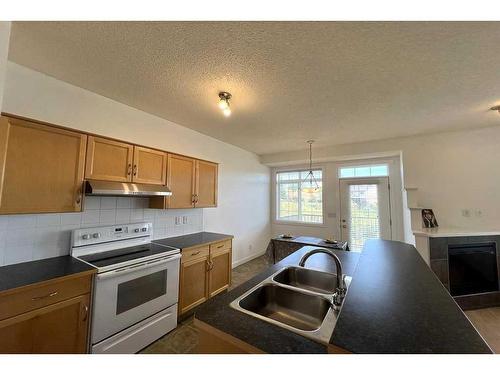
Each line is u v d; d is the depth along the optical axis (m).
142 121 2.63
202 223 3.54
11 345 1.30
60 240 1.96
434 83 1.97
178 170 2.68
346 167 4.82
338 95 2.21
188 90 2.13
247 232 4.76
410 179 3.59
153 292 2.05
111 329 1.72
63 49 1.56
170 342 2.04
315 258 1.89
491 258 2.89
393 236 4.26
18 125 1.52
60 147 1.72
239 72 1.82
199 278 2.58
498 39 1.41
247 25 1.32
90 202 2.17
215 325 0.89
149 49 1.55
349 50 1.54
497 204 3.09
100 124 2.23
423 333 0.69
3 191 1.45
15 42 1.49
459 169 3.30
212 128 3.28
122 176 2.11
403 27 1.32
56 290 1.48
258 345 0.77
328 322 0.92
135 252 2.15
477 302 2.81
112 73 1.86
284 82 1.97
